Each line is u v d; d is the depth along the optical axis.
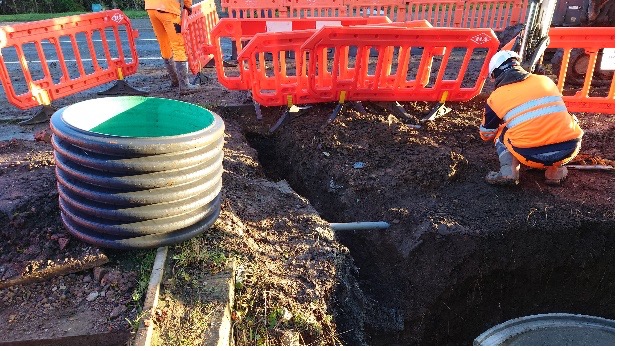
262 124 5.64
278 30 6.05
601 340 3.45
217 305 2.68
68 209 2.93
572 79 7.05
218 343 2.46
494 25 9.83
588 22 7.05
